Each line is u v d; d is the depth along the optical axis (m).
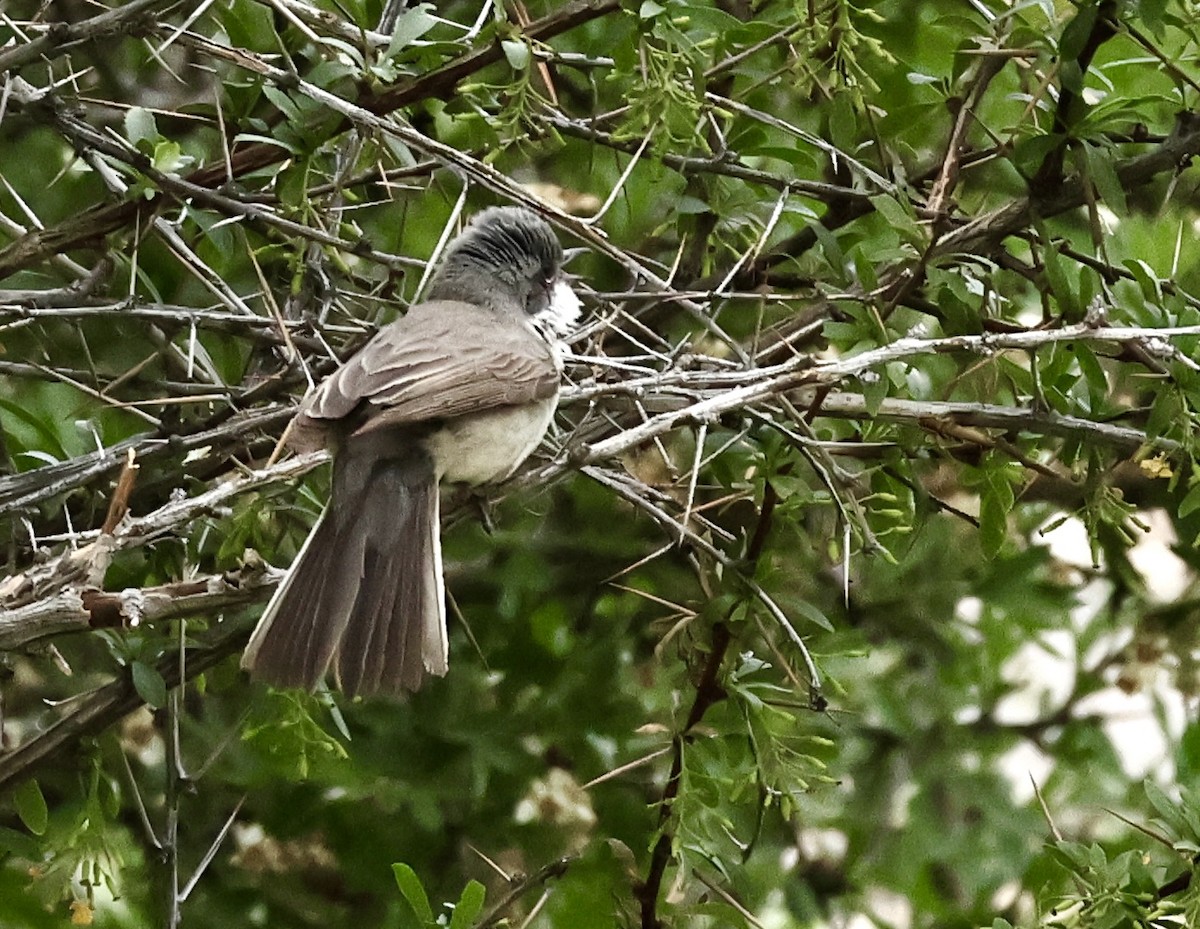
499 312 10.51
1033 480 10.99
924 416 9.32
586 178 12.29
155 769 11.31
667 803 8.72
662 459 11.16
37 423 10.31
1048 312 9.71
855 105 9.40
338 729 10.95
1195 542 9.34
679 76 9.34
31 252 9.20
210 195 9.02
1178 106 10.28
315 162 9.55
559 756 11.70
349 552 8.52
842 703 12.11
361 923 11.34
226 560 9.40
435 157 9.53
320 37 9.15
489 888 11.13
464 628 10.96
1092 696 12.97
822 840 12.96
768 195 11.34
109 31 8.59
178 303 11.66
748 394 8.59
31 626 7.11
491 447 9.19
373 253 9.30
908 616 12.23
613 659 11.34
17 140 11.91
